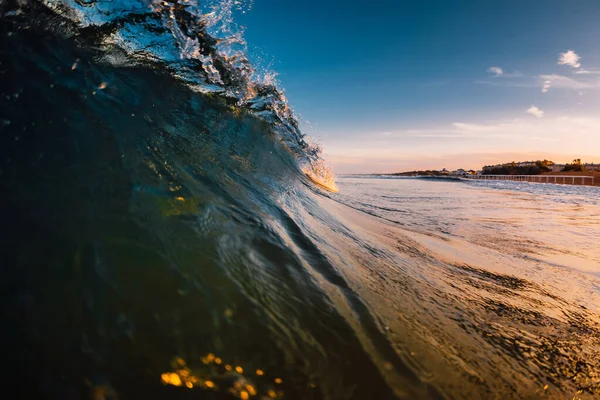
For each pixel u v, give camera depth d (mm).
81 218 1219
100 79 1984
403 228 4551
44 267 1023
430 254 3203
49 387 806
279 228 2113
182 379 950
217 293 1277
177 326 1080
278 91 4574
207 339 1089
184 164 1960
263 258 1672
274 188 2914
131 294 1097
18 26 1770
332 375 1165
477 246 4113
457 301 2133
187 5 2834
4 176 1188
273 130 4684
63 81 1718
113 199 1368
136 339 988
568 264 3688
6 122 1345
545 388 1456
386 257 2656
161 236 1371
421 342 1506
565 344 1864
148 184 1577
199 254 1416
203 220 1639
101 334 955
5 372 795
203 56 3119
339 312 1509
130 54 2516
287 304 1419
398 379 1238
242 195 2211
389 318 1615
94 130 1600
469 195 12461
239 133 3305
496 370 1479
